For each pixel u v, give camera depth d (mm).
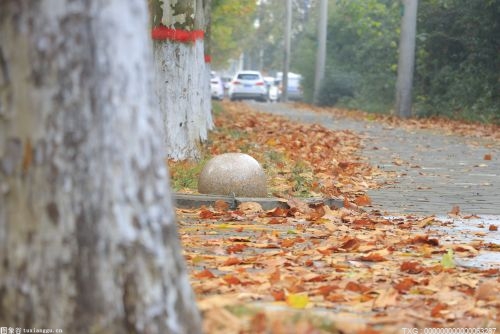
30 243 5355
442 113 50156
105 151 5363
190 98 21766
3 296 5414
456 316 7992
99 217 5336
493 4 47375
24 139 5379
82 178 5328
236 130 34188
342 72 70812
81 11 5371
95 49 5383
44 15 5363
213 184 16531
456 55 51938
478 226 14758
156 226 5480
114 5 5445
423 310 8195
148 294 5406
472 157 26984
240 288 8797
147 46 5629
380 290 8961
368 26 65250
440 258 11430
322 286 8891
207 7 34031
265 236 12781
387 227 14281
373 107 61469
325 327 6742
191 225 14062
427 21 52094
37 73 5363
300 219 14961
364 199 17234
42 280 5336
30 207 5355
